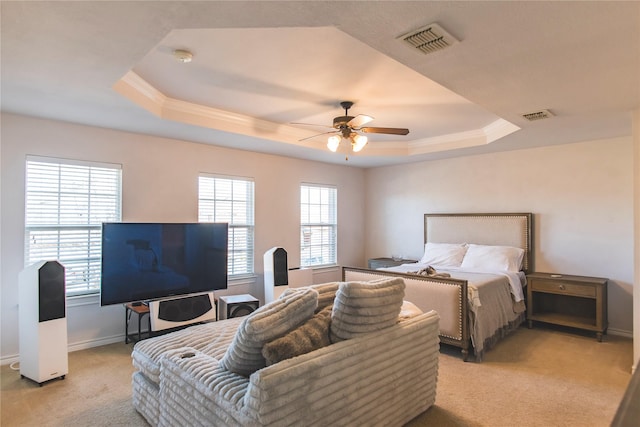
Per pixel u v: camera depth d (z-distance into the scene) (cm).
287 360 161
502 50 204
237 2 160
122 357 345
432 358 250
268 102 362
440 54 209
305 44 244
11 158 329
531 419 239
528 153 489
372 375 200
